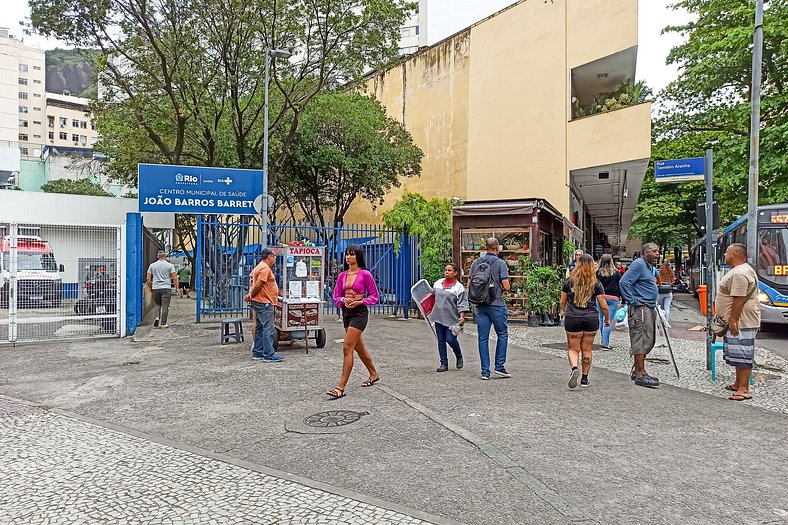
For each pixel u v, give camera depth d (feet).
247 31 56.44
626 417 19.99
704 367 29.53
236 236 55.01
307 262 34.24
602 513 12.70
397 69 92.12
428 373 27.48
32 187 209.26
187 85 61.82
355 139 78.43
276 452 16.78
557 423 19.16
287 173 81.05
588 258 23.93
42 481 14.88
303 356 32.22
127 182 96.22
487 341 26.17
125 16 55.57
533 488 13.96
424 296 28.19
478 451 16.48
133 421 20.40
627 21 58.34
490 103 72.54
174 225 79.20
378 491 13.87
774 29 59.21
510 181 69.72
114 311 40.16
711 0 71.61
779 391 24.16
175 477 14.99
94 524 12.44
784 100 61.11
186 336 40.42
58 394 24.53
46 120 360.07
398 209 53.78
